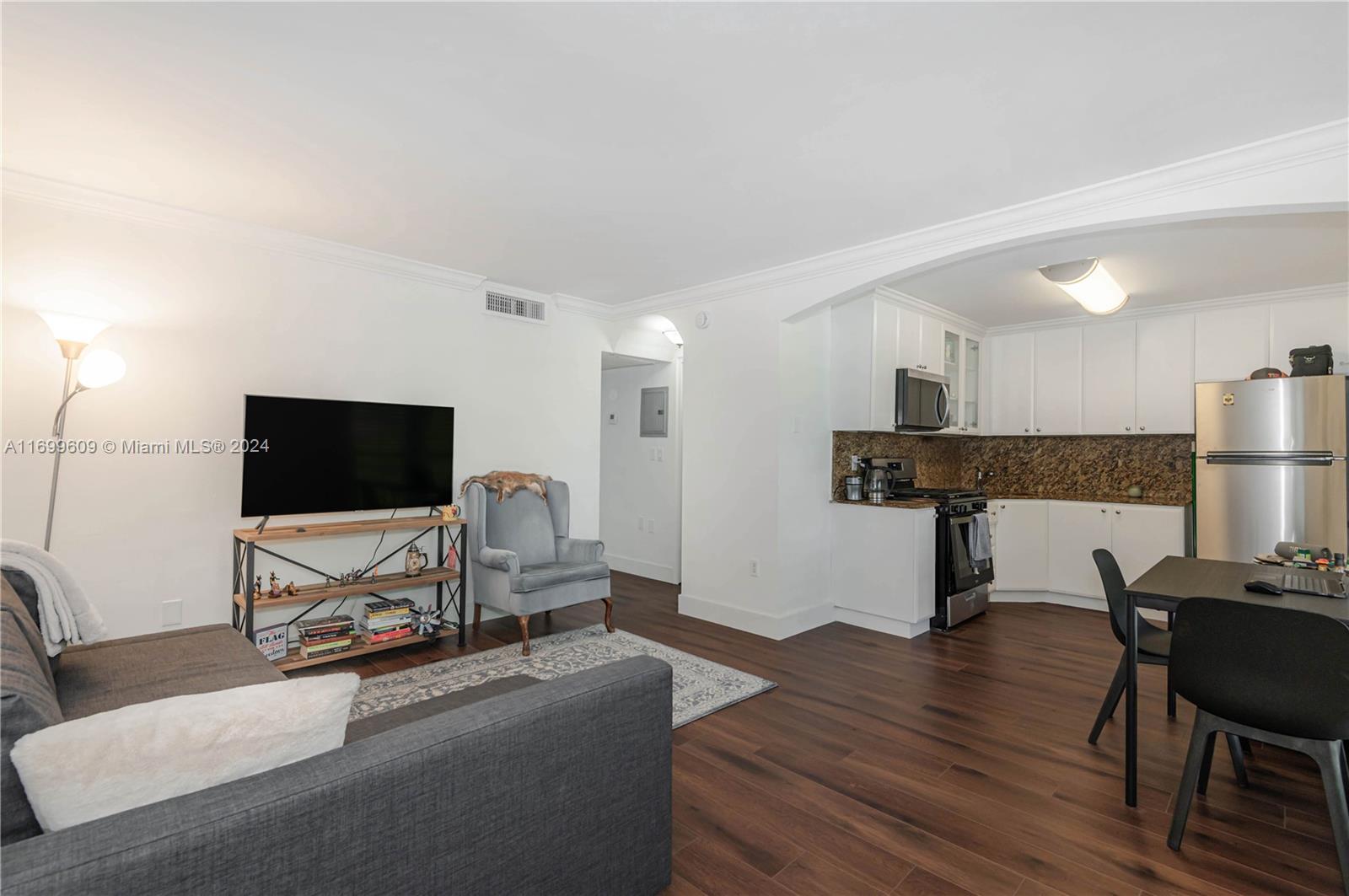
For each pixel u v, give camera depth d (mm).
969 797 2289
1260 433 4215
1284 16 1657
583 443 5094
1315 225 3076
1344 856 1775
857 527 4555
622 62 1900
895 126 2270
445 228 3408
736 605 4438
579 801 1521
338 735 1256
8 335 2773
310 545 3664
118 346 3039
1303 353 4141
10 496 2783
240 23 1727
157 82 2023
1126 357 5035
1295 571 2645
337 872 1128
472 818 1313
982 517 4805
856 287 3779
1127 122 2230
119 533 3047
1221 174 2477
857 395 4543
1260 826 2127
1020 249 3521
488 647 3934
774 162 2568
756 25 1727
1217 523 4367
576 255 3861
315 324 3658
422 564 3912
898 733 2795
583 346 5102
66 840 920
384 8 1661
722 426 4539
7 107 2184
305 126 2307
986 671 3607
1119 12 1654
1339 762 1792
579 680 1581
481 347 4438
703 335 4648
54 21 1714
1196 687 1979
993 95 2064
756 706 3092
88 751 1026
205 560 3285
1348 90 2006
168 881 953
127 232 3051
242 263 3400
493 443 4508
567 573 3994
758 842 2014
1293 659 1801
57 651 1955
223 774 1125
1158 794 2316
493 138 2391
